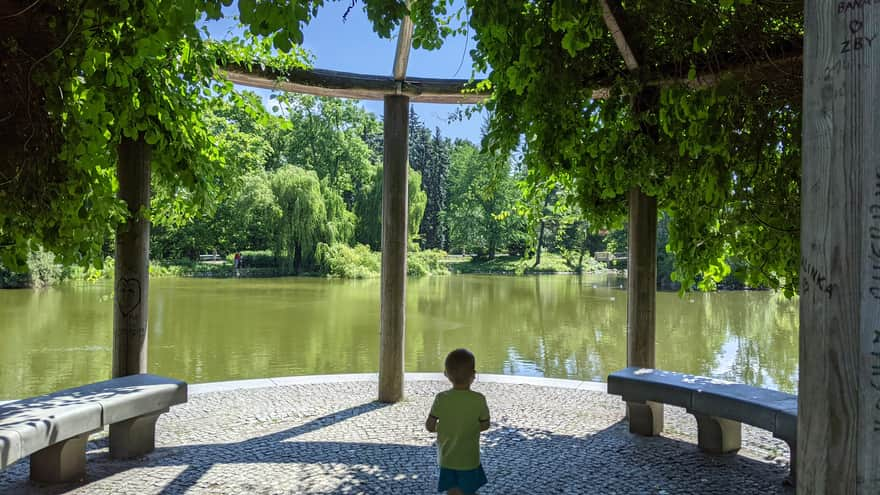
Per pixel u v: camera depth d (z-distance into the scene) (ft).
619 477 14.69
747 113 15.60
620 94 17.85
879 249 5.10
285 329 47.75
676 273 18.66
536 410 20.74
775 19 14.60
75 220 14.19
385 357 21.88
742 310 63.98
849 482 5.22
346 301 70.95
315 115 149.28
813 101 5.41
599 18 15.05
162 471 14.76
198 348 39.19
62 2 12.71
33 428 12.03
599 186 20.38
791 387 28.81
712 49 15.31
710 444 16.43
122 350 16.96
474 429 11.19
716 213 16.97
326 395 22.75
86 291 76.43
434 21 15.65
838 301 5.26
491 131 19.02
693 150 15.62
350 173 157.48
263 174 116.88
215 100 18.85
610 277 143.74
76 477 14.14
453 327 50.47
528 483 14.33
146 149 16.93
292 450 16.51
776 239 16.38
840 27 5.24
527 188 23.95
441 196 215.72
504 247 197.16
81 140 13.79
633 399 16.98
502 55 16.93
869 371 5.13
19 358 34.86
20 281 78.18
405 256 22.15
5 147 13.37
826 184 5.32
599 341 43.27
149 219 17.34
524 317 58.39
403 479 14.44
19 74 13.14
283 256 114.11
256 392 23.09
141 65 15.03
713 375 31.42
